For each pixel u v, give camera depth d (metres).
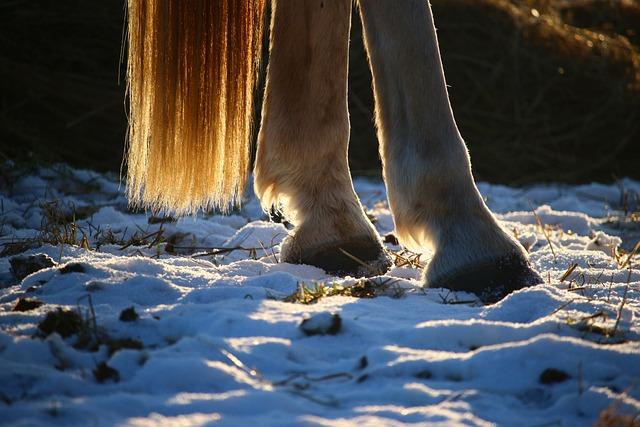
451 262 5.59
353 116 16.84
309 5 6.05
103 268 5.78
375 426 3.60
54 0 15.70
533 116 18.02
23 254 6.64
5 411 3.60
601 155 17.81
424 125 5.66
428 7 5.72
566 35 19.31
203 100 5.93
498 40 18.44
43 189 11.24
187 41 5.87
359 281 5.64
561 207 13.21
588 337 4.72
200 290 5.37
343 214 6.21
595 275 6.55
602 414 3.66
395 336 4.68
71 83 15.26
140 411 3.69
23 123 14.35
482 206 5.72
